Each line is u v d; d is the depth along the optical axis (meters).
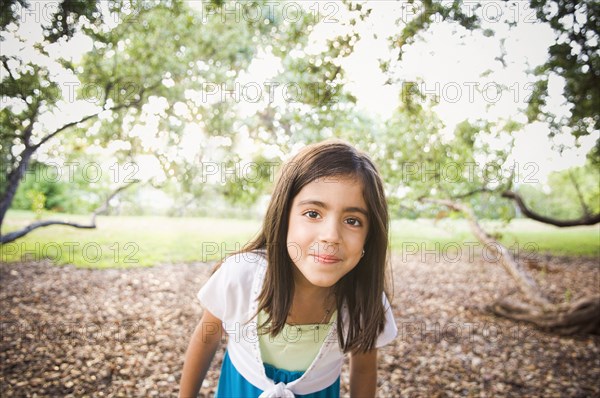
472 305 4.01
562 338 3.44
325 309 1.18
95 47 2.57
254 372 1.17
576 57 2.44
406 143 3.23
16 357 2.65
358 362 1.34
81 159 3.03
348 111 2.96
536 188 5.88
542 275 4.83
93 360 2.68
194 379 1.27
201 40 2.75
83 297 3.47
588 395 2.66
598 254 5.43
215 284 1.17
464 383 2.76
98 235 4.38
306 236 0.96
